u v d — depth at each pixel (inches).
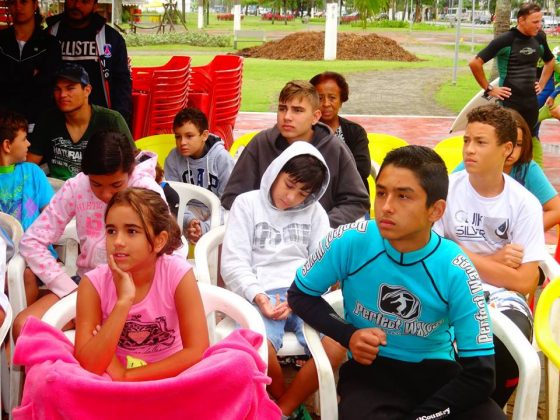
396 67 996.6
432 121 542.6
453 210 139.8
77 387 81.4
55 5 481.4
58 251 167.2
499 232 137.1
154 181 142.6
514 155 151.9
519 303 128.9
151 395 81.7
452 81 811.4
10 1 231.1
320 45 1139.9
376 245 103.3
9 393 125.5
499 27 676.7
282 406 120.3
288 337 129.9
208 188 204.7
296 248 140.2
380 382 105.6
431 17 3855.8
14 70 235.8
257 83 765.9
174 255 108.0
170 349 108.3
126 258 98.4
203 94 333.7
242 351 89.1
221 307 115.3
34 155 185.8
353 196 166.2
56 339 94.2
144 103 303.3
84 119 183.6
